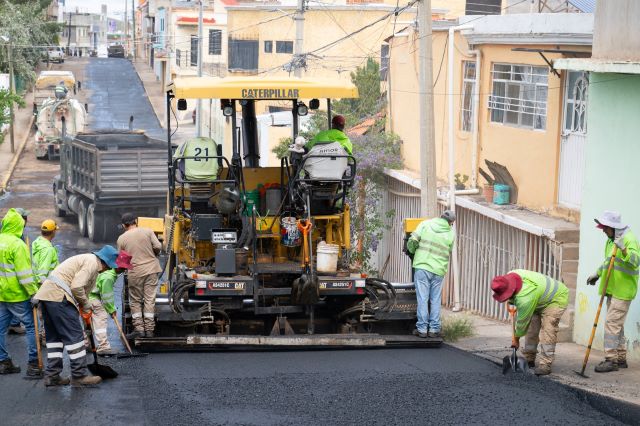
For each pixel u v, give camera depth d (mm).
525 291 11898
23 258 12062
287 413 10320
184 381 11758
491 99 20422
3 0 71938
